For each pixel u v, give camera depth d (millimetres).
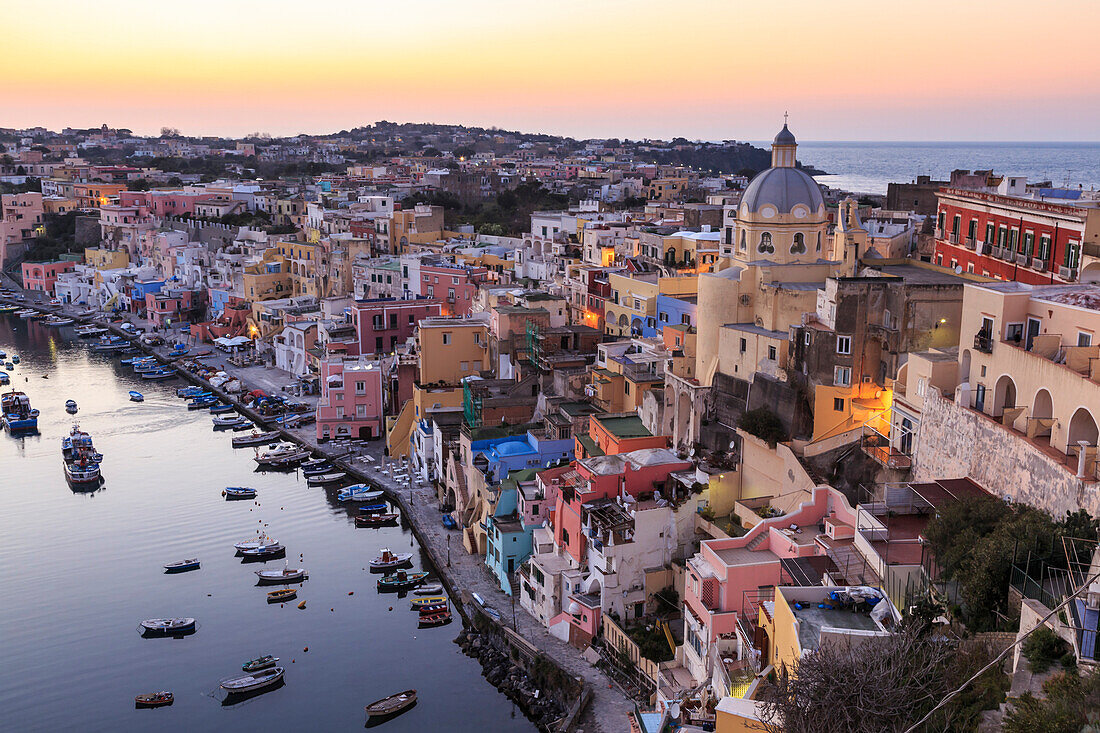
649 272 125938
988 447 55906
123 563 102000
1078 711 32750
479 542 98062
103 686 80250
